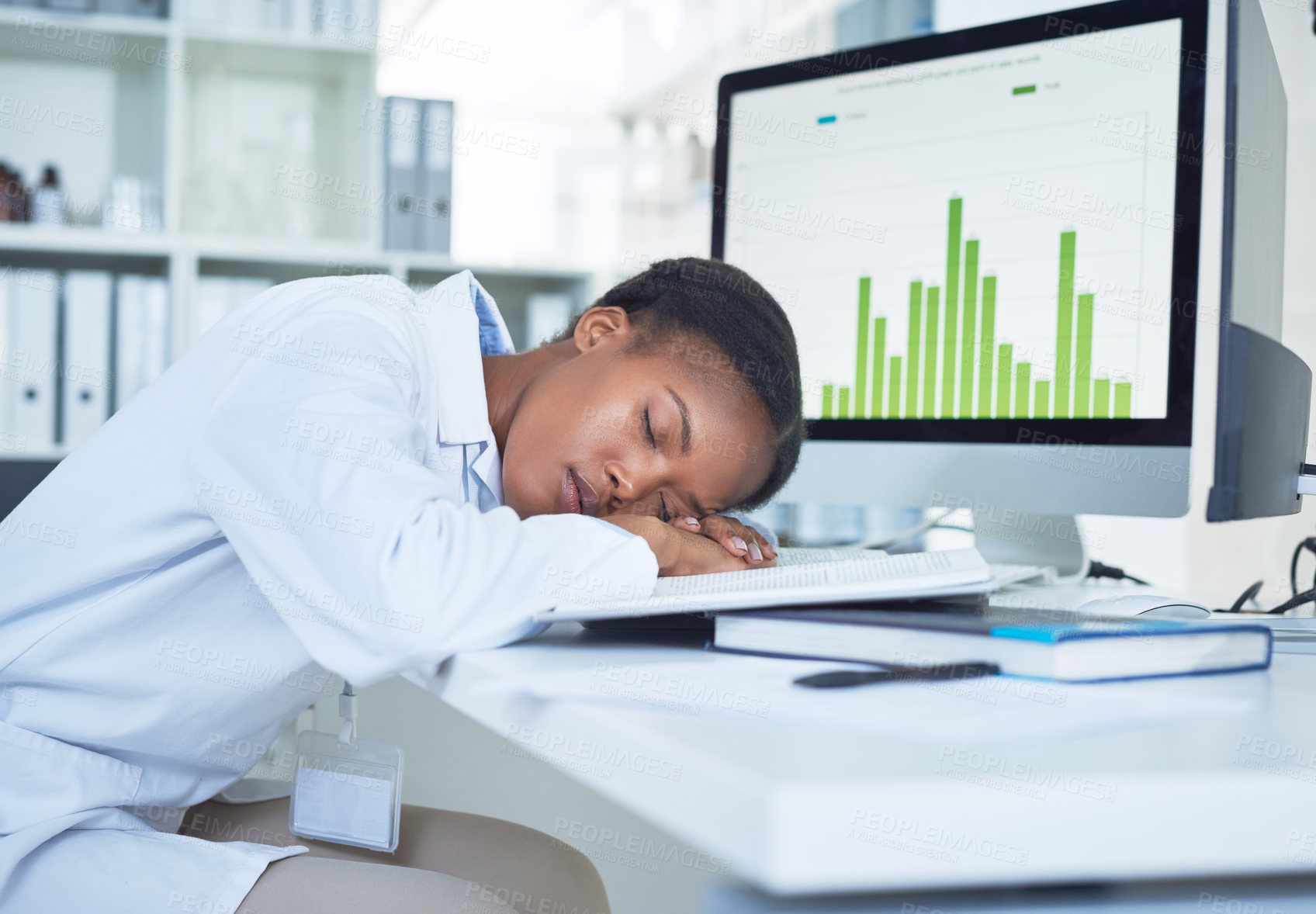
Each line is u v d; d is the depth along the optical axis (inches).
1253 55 34.5
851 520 76.4
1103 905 11.9
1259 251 35.2
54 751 27.8
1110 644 17.8
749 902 11.4
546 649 21.2
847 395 46.8
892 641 18.6
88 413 94.8
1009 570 32.1
